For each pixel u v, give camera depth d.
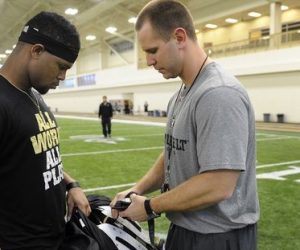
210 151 1.37
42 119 1.59
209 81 1.46
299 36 19.27
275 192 5.52
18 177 1.47
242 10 22.31
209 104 1.39
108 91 36.78
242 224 1.55
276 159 8.44
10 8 26.00
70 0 24.84
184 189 1.44
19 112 1.46
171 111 1.71
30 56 1.48
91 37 36.34
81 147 10.66
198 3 24.23
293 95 19.61
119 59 35.84
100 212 1.88
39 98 1.71
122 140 12.55
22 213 1.50
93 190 5.57
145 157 8.73
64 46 1.48
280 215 4.43
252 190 1.59
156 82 29.28
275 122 20.22
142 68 31.47
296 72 19.28
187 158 1.53
